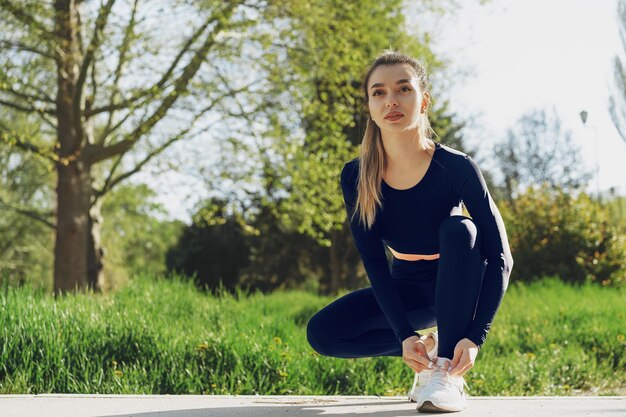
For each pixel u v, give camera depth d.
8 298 4.47
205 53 12.13
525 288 10.12
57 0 12.22
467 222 2.38
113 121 14.83
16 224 22.33
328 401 2.93
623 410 2.50
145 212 24.02
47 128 16.86
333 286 18.73
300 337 5.55
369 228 2.63
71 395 3.00
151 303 5.94
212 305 6.36
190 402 2.86
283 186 13.53
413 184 2.56
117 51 11.70
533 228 12.21
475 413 2.42
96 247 15.38
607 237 11.96
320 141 13.09
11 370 3.91
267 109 12.84
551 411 2.48
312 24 12.15
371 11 13.31
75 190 13.03
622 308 7.84
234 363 4.54
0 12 11.62
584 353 6.07
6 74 11.37
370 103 2.52
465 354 2.33
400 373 4.77
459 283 2.34
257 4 12.26
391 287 2.59
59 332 4.21
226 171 13.21
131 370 4.27
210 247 21.95
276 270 20.78
